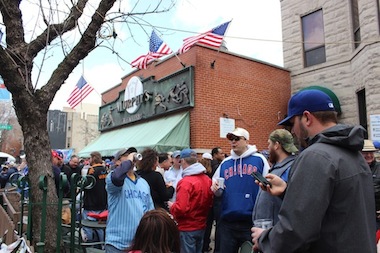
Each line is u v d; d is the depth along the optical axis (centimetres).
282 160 321
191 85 955
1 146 4181
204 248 577
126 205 330
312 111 184
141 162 452
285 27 1272
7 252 255
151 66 1207
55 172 510
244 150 405
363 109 1017
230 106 1023
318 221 153
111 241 323
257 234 191
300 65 1202
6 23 376
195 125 949
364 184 169
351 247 156
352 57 1038
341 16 1103
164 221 204
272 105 1141
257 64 1121
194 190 422
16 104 359
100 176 527
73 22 393
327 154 163
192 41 935
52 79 375
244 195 382
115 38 412
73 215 341
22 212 390
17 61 366
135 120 1205
